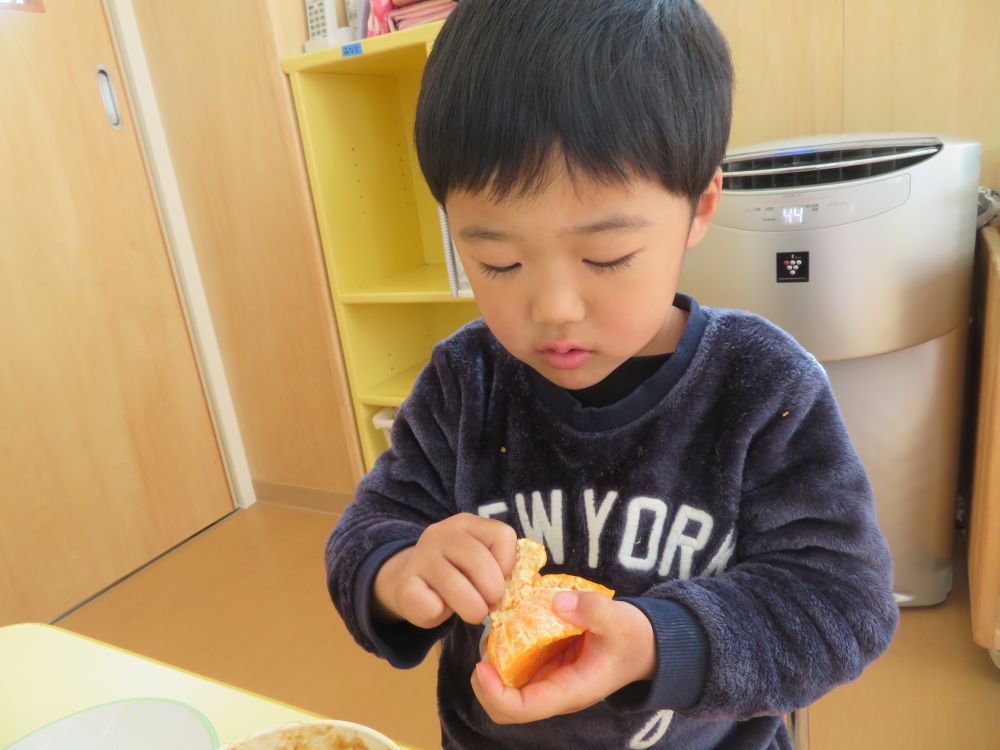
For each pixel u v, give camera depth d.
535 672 0.43
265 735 0.46
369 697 1.55
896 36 1.62
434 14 1.74
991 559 1.33
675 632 0.46
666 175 0.40
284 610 1.88
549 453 0.62
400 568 0.54
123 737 0.54
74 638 0.71
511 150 0.38
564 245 0.40
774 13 1.69
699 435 0.59
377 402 2.09
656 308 0.44
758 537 0.57
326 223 1.97
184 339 2.25
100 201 2.01
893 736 1.31
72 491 2.00
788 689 0.48
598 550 0.61
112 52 2.01
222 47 1.91
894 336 1.39
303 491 2.38
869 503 0.55
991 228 1.51
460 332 0.69
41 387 1.91
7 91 1.80
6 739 0.59
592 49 0.39
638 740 0.61
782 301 1.41
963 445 1.77
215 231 2.15
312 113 1.90
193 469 2.31
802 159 1.39
